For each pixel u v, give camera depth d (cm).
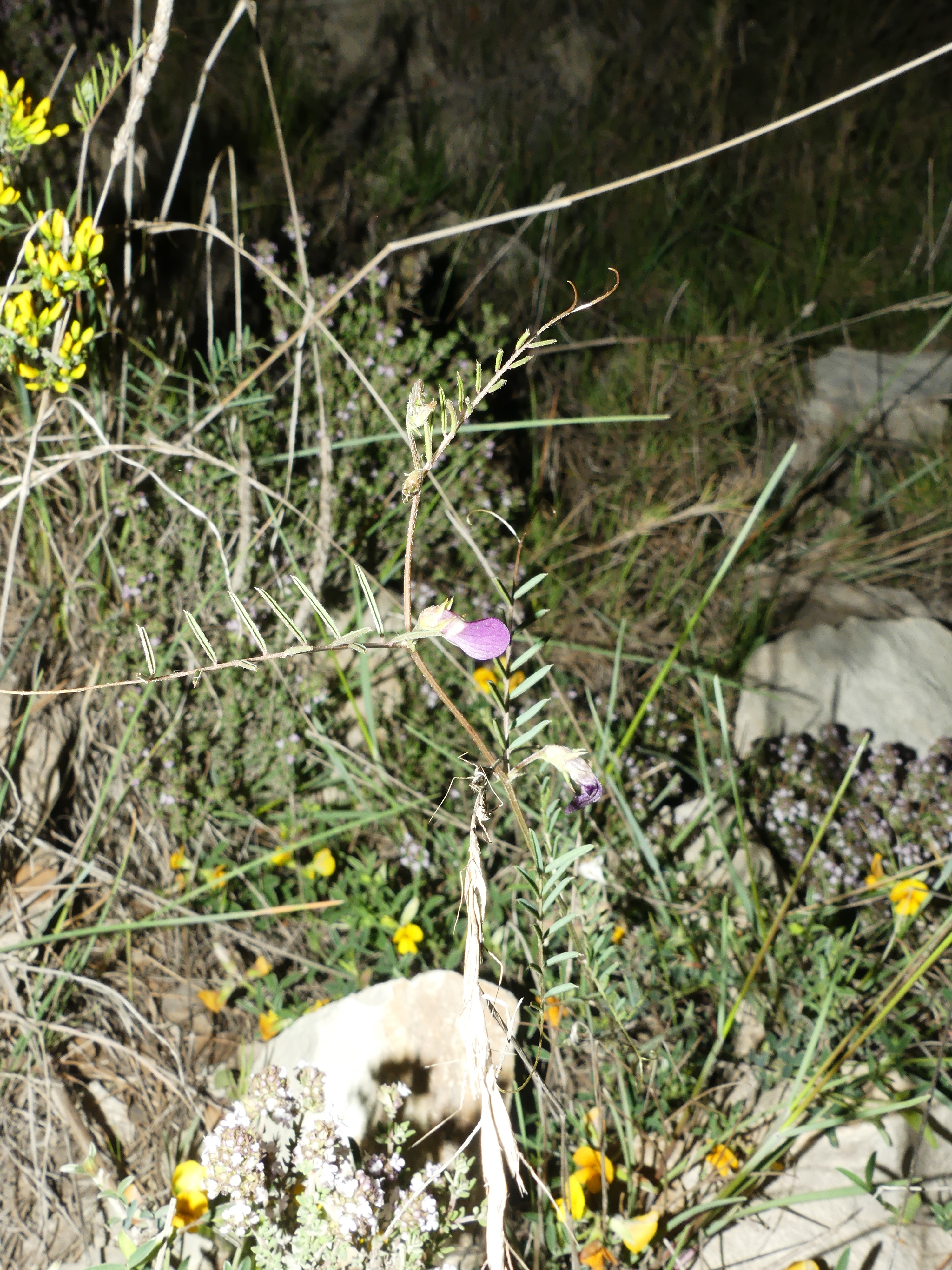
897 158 155
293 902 66
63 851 63
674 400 108
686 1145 57
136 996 60
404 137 128
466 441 79
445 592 81
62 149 81
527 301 115
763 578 98
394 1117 50
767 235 139
